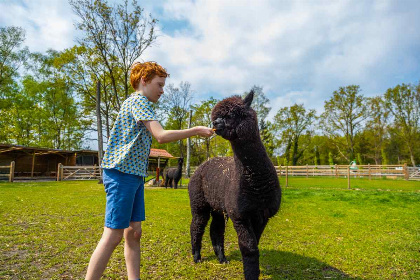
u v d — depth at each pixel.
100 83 22.27
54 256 3.62
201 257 3.73
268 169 2.52
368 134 45.22
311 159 52.53
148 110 2.12
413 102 36.41
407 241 4.52
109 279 2.92
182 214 6.93
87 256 3.62
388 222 6.03
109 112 27.08
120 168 2.01
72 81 24.53
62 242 4.23
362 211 7.46
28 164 27.41
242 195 2.54
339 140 44.97
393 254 3.88
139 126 2.15
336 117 42.31
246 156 2.46
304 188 14.86
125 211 2.02
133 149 2.09
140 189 2.27
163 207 8.16
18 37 29.98
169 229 5.24
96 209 7.32
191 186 3.72
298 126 47.50
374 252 3.95
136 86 2.36
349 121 41.69
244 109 2.42
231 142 2.52
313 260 3.62
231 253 3.93
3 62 29.64
